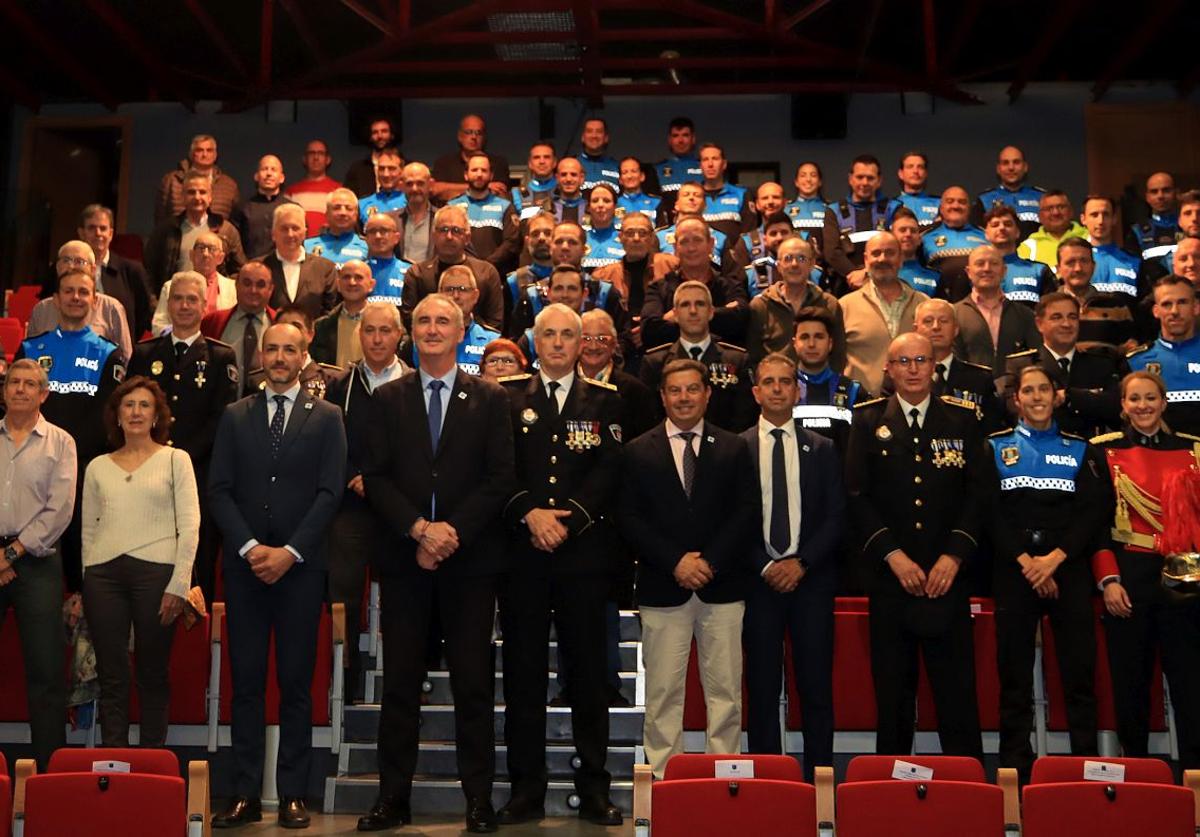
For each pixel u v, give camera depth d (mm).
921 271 8109
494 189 9250
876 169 9117
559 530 4836
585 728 4887
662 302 6758
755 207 9562
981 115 12656
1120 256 8039
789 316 6617
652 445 5082
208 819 3785
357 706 5512
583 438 5039
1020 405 5387
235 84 12492
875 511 5133
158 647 4992
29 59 12133
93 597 4988
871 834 3627
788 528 5121
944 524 5113
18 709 5496
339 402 5805
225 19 11523
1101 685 5359
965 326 6848
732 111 12789
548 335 5125
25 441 5133
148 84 12641
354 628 5609
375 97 12398
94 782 3656
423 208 8445
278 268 7562
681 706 4988
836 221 8703
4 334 7500
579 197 9094
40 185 12805
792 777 3793
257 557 4746
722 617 4984
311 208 10195
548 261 7492
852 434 5281
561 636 4984
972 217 9805
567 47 11477
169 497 5105
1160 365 6246
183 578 4973
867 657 5410
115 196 12844
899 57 12477
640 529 4977
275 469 4922
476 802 4656
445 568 4809
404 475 4828
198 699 5449
